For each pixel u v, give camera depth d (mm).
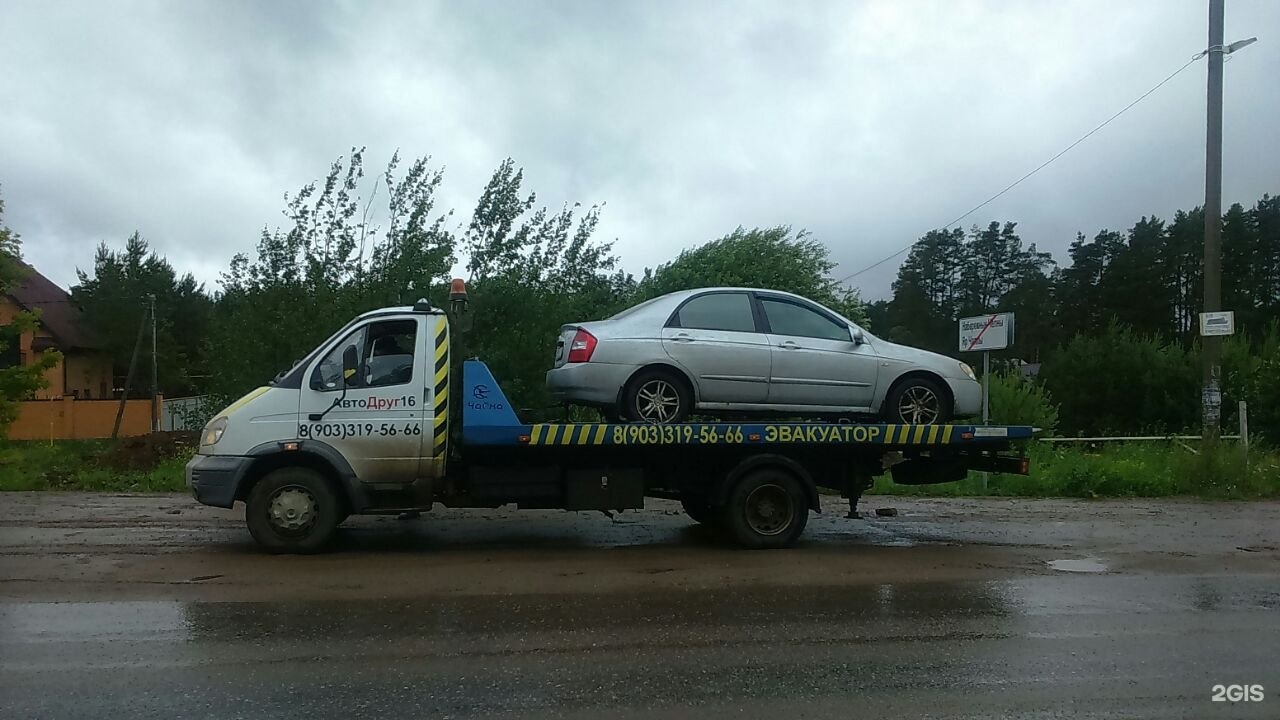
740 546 9359
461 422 8906
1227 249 49531
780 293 9617
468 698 4762
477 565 8273
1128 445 18219
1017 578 7914
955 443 9492
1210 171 16656
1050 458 16453
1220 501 13773
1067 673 5277
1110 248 55125
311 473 8609
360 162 15672
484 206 15836
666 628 6180
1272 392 22188
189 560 8242
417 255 15258
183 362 47938
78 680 4961
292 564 8164
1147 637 6043
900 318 54312
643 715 4547
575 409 11047
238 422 8453
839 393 9422
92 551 8617
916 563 8586
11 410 18281
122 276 49594
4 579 7395
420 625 6184
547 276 15773
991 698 4844
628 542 9703
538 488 9203
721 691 4918
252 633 5918
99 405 35719
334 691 4840
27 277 21156
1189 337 46906
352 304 14875
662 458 9469
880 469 9930
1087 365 33125
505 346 14938
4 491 13602
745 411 9242
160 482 13773
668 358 8938
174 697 4711
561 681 5055
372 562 8336
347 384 8594
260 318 15070
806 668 5332
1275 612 6750
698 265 24000
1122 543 9789
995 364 28906
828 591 7363
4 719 4375
